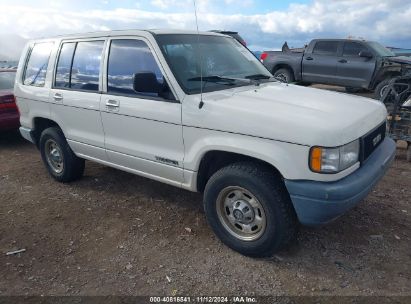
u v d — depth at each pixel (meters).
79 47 4.63
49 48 5.10
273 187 3.16
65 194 5.00
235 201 3.46
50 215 4.43
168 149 3.77
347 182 2.99
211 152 3.47
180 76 3.66
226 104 3.35
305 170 2.95
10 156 6.86
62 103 4.73
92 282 3.21
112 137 4.28
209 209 3.60
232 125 3.23
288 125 2.99
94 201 4.76
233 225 3.54
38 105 5.16
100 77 4.29
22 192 5.12
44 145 5.38
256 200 3.29
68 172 5.18
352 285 3.09
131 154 4.11
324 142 2.87
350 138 3.02
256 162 3.32
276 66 14.46
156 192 4.95
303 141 2.91
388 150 3.69
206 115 3.38
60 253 3.65
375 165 3.32
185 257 3.53
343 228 3.94
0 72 7.96
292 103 3.39
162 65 3.70
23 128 5.63
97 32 4.49
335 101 3.63
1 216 4.43
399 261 3.38
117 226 4.12
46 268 3.42
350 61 12.38
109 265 3.44
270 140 3.07
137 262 3.47
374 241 3.70
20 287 3.17
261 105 3.30
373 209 4.35
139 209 4.50
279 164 3.03
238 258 3.49
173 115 3.60
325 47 13.12
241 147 3.19
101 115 4.27
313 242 3.69
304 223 3.09
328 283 3.12
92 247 3.74
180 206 4.55
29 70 5.39
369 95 13.02
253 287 3.10
